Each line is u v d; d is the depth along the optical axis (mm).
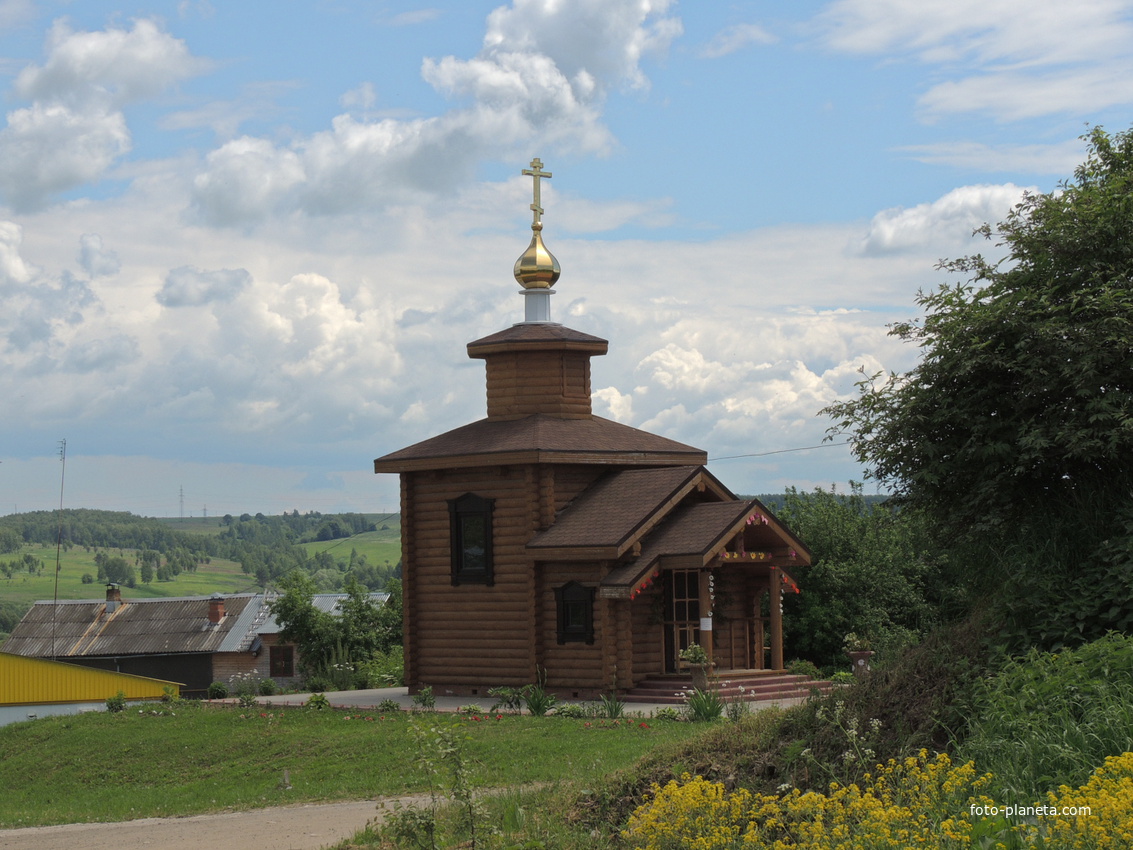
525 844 12180
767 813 11312
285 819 17281
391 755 22156
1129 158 17672
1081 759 9922
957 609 17422
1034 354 15062
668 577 29734
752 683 28734
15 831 19172
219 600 61062
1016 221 16672
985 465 15477
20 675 43562
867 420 16375
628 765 15719
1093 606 12969
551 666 29422
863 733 12484
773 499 45906
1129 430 13734
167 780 24406
